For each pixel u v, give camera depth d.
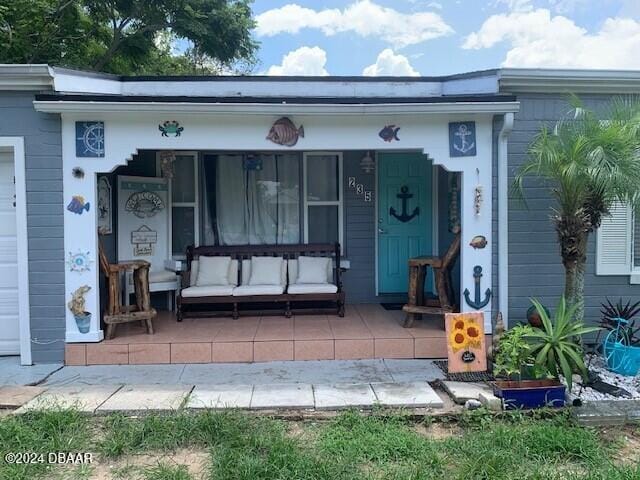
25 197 5.18
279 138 5.32
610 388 4.54
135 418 3.94
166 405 4.12
